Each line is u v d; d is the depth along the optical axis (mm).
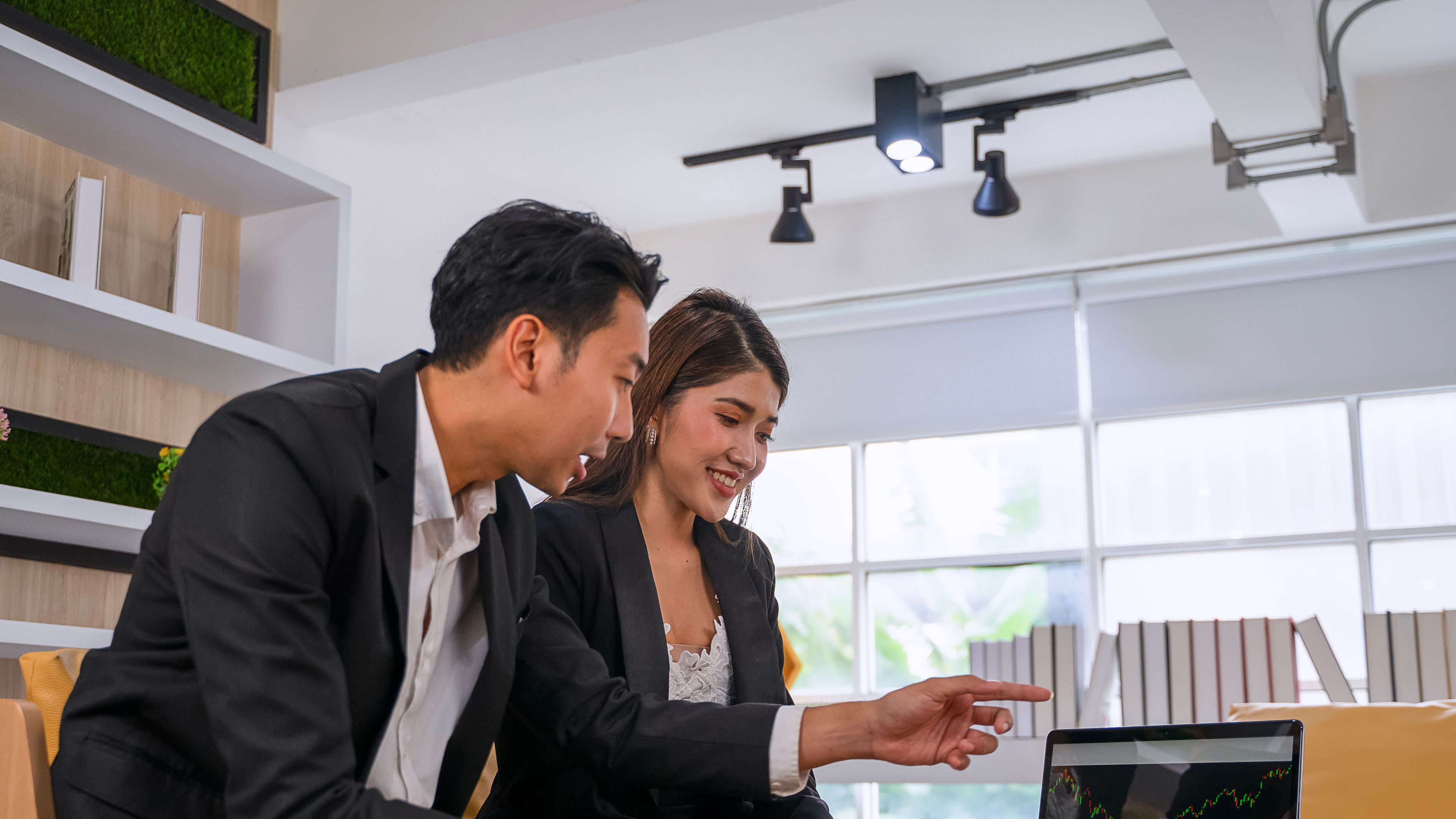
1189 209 5086
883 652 5328
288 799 966
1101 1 4000
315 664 1019
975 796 5066
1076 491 5180
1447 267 4762
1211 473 4992
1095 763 1442
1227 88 3678
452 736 1246
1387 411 4785
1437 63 4672
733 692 1624
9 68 2848
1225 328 5043
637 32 3598
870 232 5586
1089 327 5273
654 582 1575
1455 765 2057
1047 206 5324
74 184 3016
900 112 4438
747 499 1796
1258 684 4332
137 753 1054
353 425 1131
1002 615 5172
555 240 1149
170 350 3199
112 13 3350
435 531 1203
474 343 1148
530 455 1183
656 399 1628
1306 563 4777
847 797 5254
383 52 3832
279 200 3633
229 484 1042
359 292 4539
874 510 5488
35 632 2668
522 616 1398
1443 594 4570
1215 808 1359
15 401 3055
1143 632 4547
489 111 4789
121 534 3004
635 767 1335
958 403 5398
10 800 1123
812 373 5684
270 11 4023
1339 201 4516
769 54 4363
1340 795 2092
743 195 5570
